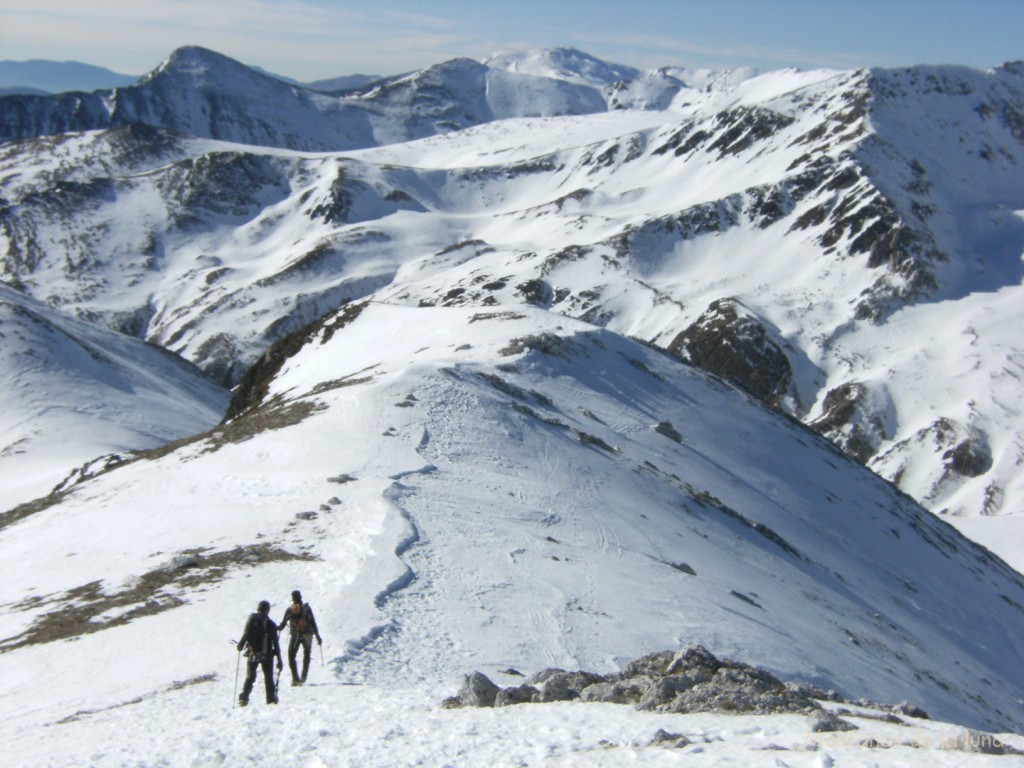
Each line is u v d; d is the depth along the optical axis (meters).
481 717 13.19
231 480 36.81
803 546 49.41
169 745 12.95
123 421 89.69
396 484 33.75
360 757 11.45
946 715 30.34
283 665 18.56
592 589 26.61
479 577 25.62
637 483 43.38
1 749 14.15
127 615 23.25
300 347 78.19
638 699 14.23
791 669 25.11
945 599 56.41
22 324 101.88
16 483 67.12
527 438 43.56
